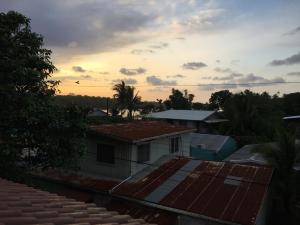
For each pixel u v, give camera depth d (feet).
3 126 41.57
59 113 45.42
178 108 206.69
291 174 58.85
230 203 45.42
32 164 46.80
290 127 78.28
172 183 53.01
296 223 56.13
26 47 45.55
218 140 104.58
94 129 62.23
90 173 63.82
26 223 13.62
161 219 46.62
